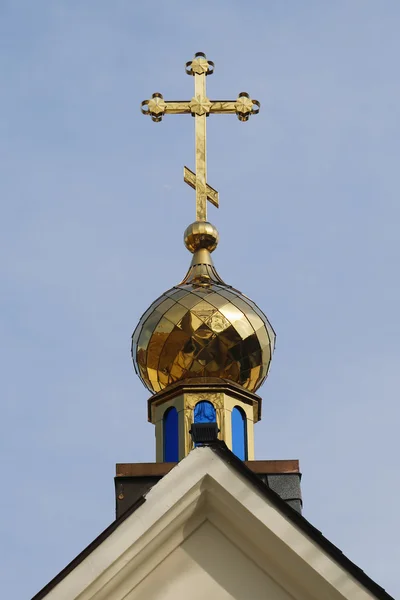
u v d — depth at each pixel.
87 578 23.56
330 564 23.84
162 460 34.53
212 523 24.73
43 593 23.45
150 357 35.81
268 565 24.48
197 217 37.69
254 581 24.47
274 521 24.09
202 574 24.50
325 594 23.97
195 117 38.78
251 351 35.81
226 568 24.55
